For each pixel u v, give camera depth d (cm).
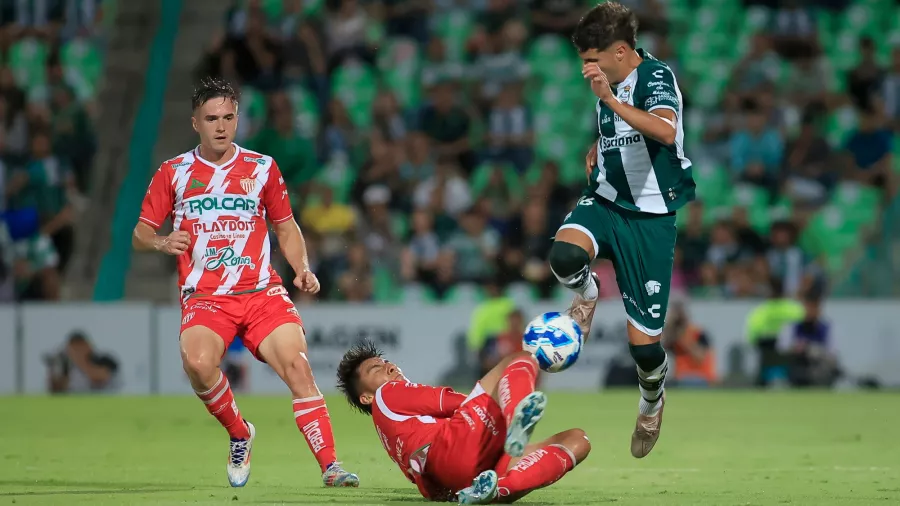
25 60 7812
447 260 6475
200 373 2436
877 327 5981
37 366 6047
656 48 7644
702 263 6512
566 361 2012
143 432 4066
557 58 7750
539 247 6519
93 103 7831
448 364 5975
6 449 3506
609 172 2433
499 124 7225
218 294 2534
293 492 2314
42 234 6869
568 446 2052
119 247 7238
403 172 7031
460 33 7781
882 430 4047
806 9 7862
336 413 4844
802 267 6475
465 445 1995
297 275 2617
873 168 7162
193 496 2230
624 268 2444
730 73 7650
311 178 7050
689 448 3491
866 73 7556
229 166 2545
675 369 5988
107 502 2125
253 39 7544
